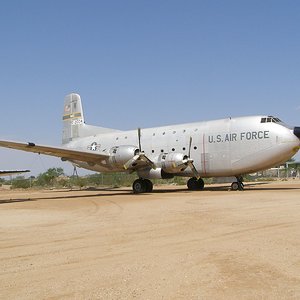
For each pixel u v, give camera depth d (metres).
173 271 5.61
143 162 23.81
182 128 25.91
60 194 27.36
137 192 24.81
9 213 14.11
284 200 15.81
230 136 23.80
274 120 23.09
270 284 4.91
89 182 48.38
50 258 6.61
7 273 5.73
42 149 23.23
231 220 10.37
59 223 10.99
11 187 50.09
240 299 4.41
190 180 27.06
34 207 16.52
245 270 5.55
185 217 11.24
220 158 24.03
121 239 8.14
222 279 5.17
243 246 7.10
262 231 8.56
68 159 25.89
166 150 25.98
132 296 4.61
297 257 6.21
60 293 4.78
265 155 22.73
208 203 15.41
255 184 34.53
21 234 9.16
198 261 6.12
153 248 7.18
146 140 27.08
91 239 8.25
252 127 23.19
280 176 65.56
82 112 32.41
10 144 22.03
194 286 4.92
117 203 17.28
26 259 6.58
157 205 15.36
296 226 9.12
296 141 22.34
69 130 33.00
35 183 51.44
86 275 5.52
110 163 24.33
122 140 28.31
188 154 25.12
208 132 24.61
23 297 4.67
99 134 30.66
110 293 4.73
